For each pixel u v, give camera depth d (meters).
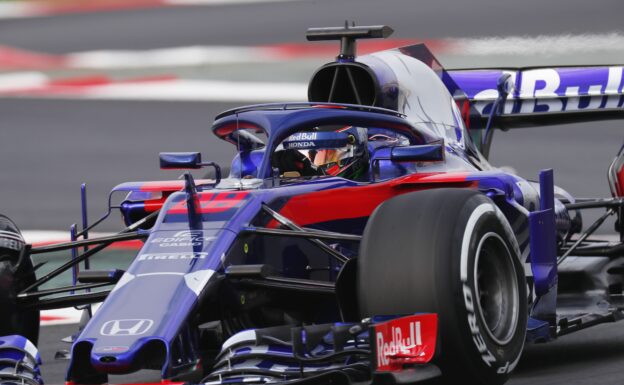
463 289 17.98
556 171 48.81
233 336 17.48
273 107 22.81
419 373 17.08
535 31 58.44
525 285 20.19
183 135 54.75
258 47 62.56
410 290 18.02
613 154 50.75
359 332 16.95
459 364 18.09
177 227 19.19
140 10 69.50
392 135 24.61
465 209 18.62
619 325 29.30
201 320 19.12
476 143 30.42
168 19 67.69
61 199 47.44
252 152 22.83
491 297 19.62
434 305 17.86
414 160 21.23
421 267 18.00
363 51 58.22
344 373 16.36
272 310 21.03
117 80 61.53
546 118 30.81
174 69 61.75
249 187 21.06
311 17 64.88
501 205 22.48
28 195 47.94
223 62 61.69
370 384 16.55
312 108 22.64
